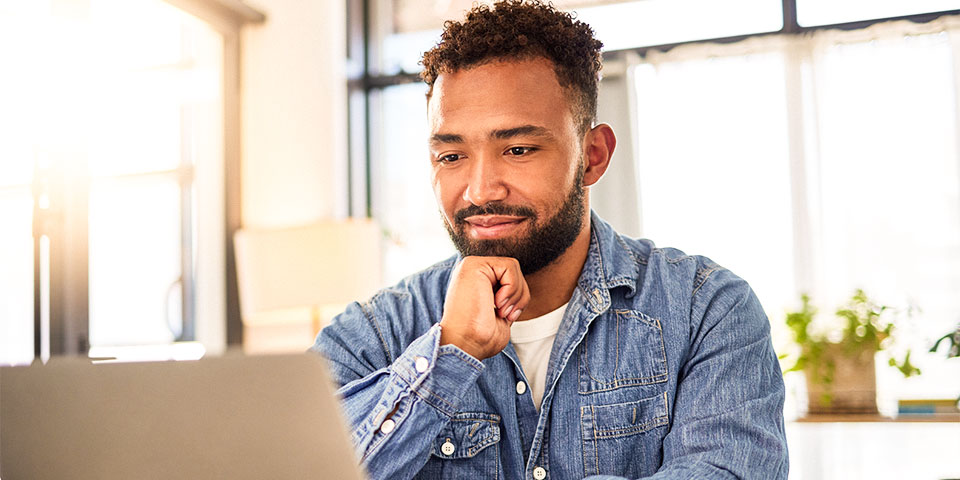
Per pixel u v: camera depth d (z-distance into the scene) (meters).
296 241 3.56
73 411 0.67
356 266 3.53
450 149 1.05
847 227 3.91
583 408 1.09
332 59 4.25
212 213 3.90
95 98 3.34
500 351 1.06
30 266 3.28
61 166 3.06
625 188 4.09
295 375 0.62
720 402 1.03
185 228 3.91
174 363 0.64
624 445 1.07
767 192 4.01
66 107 3.11
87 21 3.20
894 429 2.37
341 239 3.54
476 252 1.07
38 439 0.68
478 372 0.99
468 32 1.04
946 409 2.53
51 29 3.10
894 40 3.93
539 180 1.03
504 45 1.02
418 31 4.60
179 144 3.91
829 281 3.91
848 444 2.37
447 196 1.06
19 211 3.28
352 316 1.20
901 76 3.92
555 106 1.03
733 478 0.96
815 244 3.94
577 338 1.10
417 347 0.99
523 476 1.08
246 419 0.63
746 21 4.12
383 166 4.55
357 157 4.46
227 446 0.63
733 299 1.11
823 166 3.96
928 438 2.34
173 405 0.64
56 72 3.10
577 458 1.07
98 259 3.69
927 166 3.87
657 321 1.11
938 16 3.91
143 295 3.84
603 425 1.08
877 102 3.93
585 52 1.08
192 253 3.90
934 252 3.83
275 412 0.63
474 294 1.01
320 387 0.62
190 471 0.65
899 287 3.85
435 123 1.05
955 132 3.85
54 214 3.04
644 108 4.14
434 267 1.24
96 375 0.66
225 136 3.93
